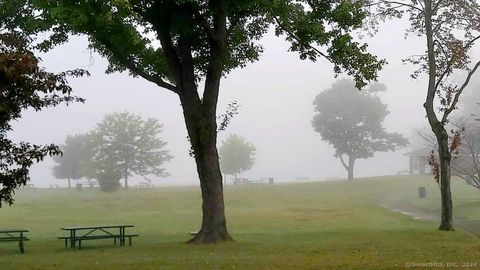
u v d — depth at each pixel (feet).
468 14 68.33
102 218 114.42
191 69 56.44
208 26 53.88
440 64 68.85
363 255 42.55
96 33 49.65
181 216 116.88
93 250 51.75
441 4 68.33
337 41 57.00
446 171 64.54
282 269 35.81
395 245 49.08
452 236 56.24
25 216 120.37
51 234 80.53
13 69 29.48
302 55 60.39
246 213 117.60
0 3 56.65
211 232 55.21
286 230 79.36
